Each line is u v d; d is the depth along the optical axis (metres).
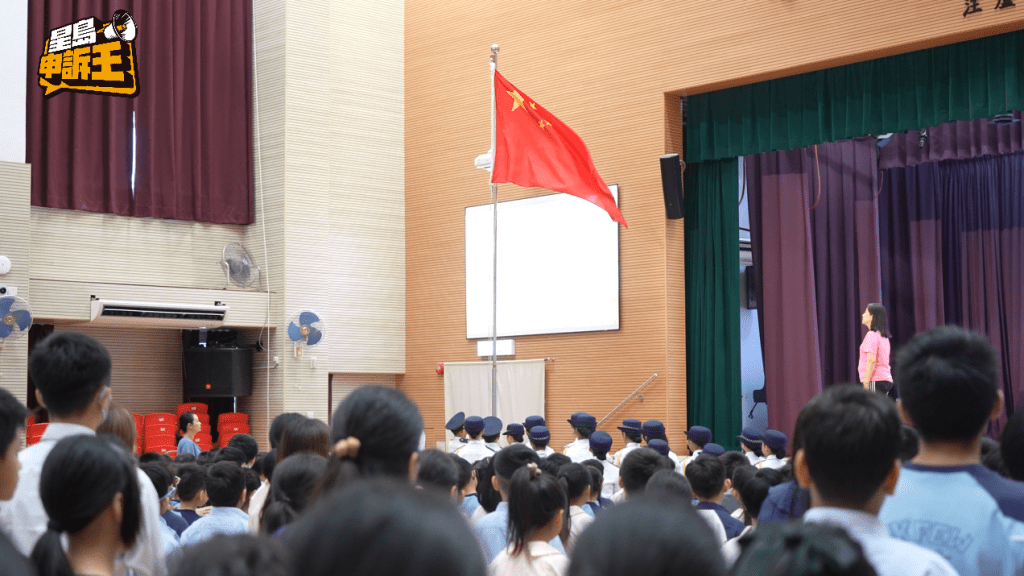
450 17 15.69
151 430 13.15
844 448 1.92
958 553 2.17
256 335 14.59
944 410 2.26
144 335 14.62
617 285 13.47
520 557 3.33
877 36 11.45
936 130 14.44
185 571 1.23
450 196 15.50
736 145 13.04
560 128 11.82
